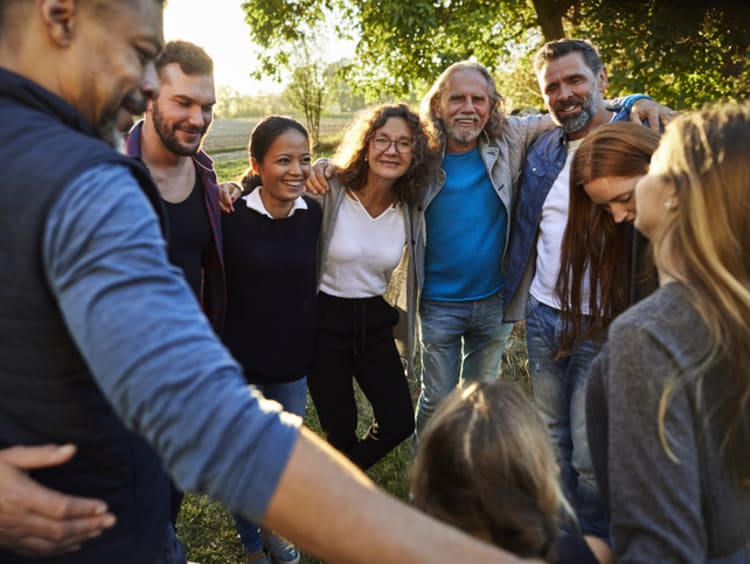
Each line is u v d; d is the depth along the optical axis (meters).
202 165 2.38
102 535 0.95
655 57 9.18
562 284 2.49
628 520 0.98
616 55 9.27
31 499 0.79
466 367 3.36
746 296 0.91
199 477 0.61
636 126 2.08
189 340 0.63
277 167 2.38
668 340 0.94
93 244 0.65
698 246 0.94
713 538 1.03
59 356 0.76
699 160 0.95
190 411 0.60
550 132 2.93
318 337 2.79
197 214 2.33
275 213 2.49
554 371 2.78
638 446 0.96
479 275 3.07
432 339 3.14
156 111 2.17
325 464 0.62
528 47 11.48
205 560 2.75
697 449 0.96
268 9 11.22
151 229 0.69
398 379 2.88
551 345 2.75
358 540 0.60
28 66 0.77
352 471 0.65
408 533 0.62
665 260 1.00
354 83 11.54
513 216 3.01
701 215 0.94
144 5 0.79
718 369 0.94
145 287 0.64
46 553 0.83
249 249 2.44
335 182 2.74
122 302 0.62
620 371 0.98
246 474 0.60
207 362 0.62
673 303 0.96
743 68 9.02
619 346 0.98
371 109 2.73
